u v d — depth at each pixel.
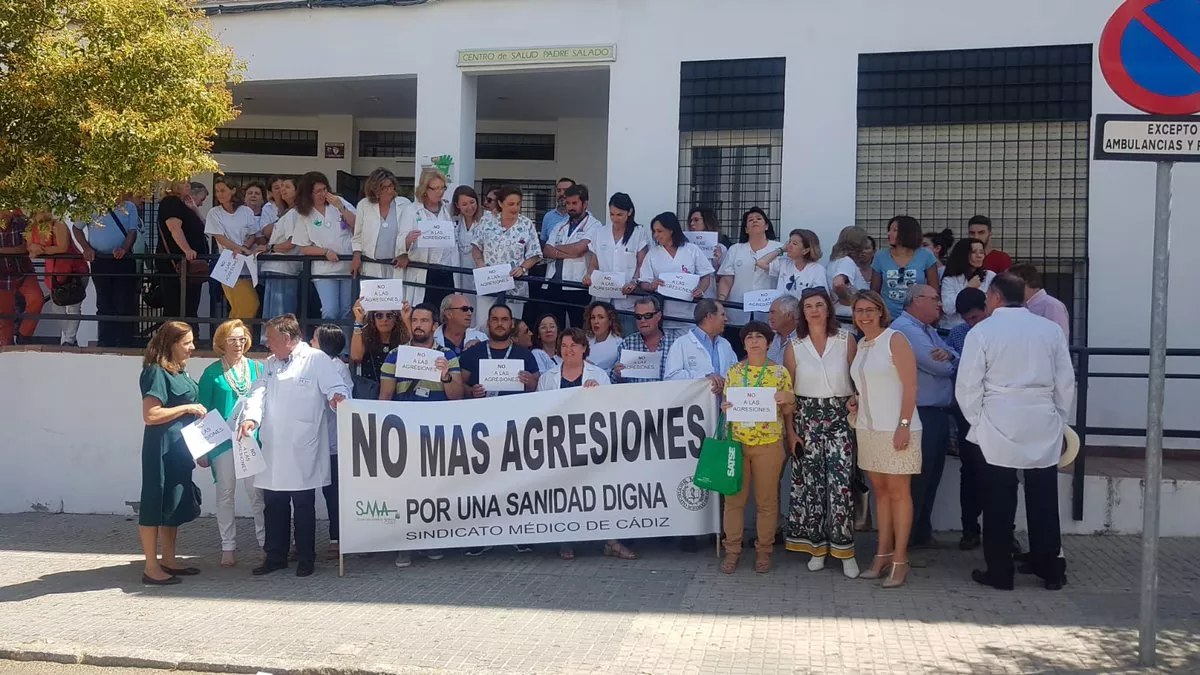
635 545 8.22
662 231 8.99
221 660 5.76
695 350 7.89
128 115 7.64
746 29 10.10
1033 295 7.91
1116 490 8.06
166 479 7.41
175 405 7.51
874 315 6.93
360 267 9.29
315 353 7.55
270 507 7.61
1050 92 9.45
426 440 7.54
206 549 8.48
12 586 7.40
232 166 13.95
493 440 7.59
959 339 7.84
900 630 6.08
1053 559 6.83
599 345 8.40
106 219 10.16
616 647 5.87
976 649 5.73
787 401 7.16
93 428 9.71
